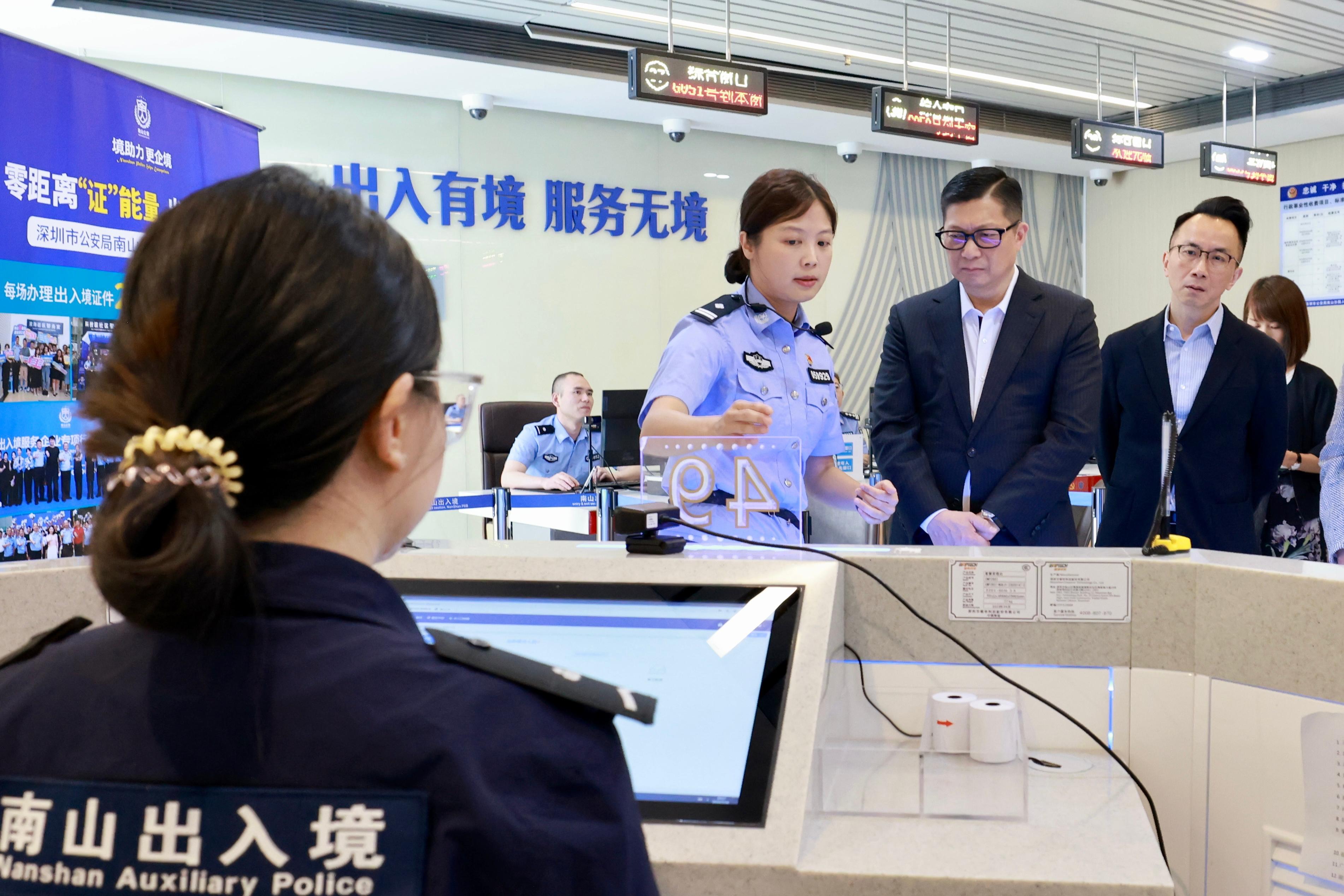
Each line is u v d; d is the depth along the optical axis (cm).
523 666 46
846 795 98
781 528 137
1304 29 585
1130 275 876
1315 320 766
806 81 663
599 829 42
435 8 544
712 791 87
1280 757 108
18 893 41
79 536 260
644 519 117
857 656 124
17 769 43
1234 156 663
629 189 703
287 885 39
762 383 185
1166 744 118
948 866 84
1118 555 122
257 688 42
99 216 267
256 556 45
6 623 115
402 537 53
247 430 42
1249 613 110
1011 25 584
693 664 98
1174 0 542
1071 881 82
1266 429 246
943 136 560
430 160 636
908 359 221
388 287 46
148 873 40
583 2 540
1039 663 122
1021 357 206
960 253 203
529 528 365
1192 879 117
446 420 52
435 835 40
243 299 43
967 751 108
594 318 694
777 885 83
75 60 260
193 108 302
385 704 42
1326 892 104
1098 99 662
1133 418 253
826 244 186
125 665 45
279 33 509
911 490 211
